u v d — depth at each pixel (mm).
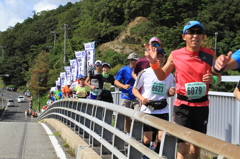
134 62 7145
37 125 13148
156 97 4871
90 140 6477
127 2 72062
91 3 107688
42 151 7090
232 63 2490
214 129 6047
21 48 118688
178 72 3775
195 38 3592
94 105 6590
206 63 3650
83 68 17469
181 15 54938
